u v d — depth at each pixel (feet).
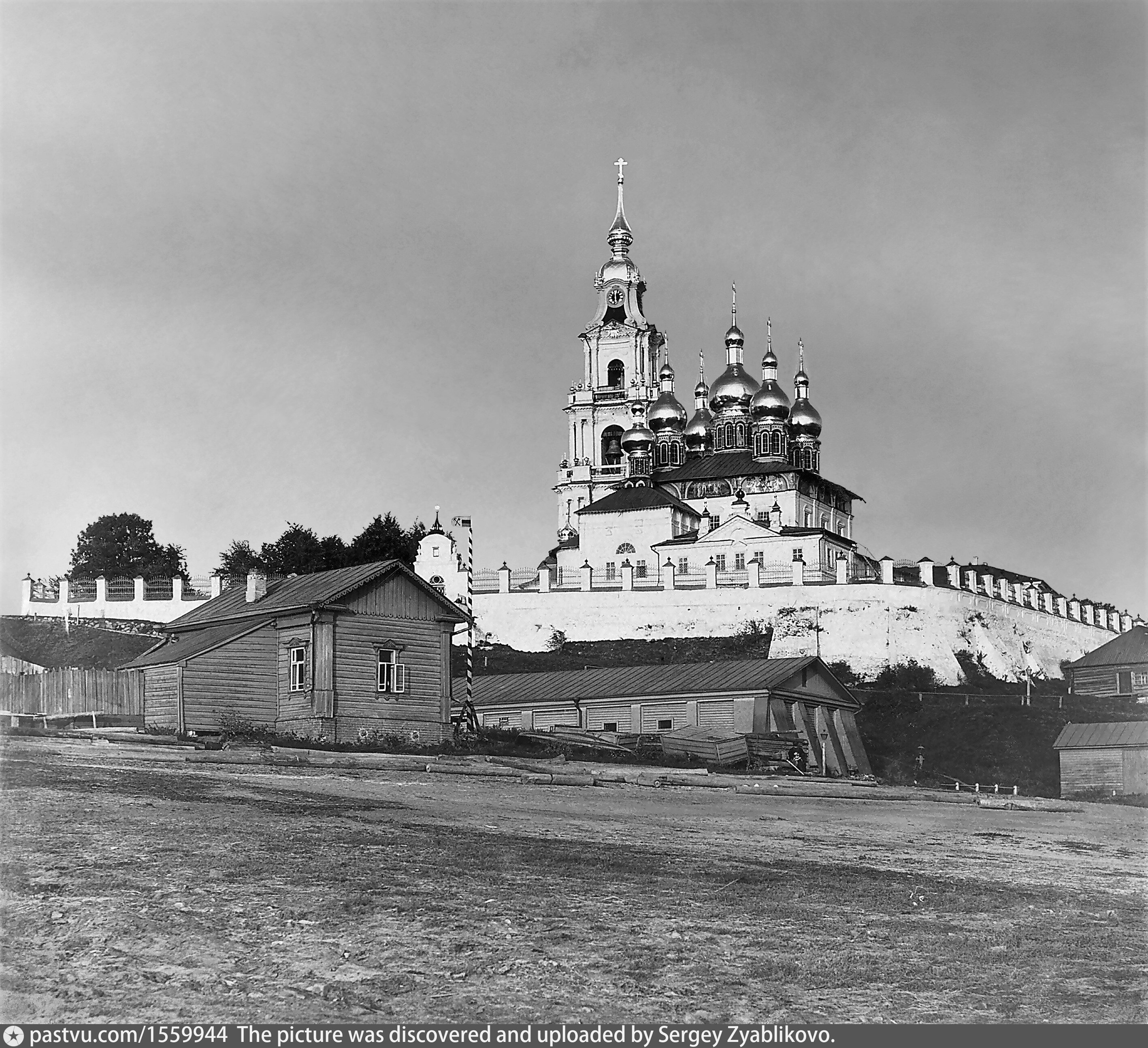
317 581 185.57
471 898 82.99
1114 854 116.06
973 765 248.11
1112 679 293.02
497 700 229.04
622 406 517.55
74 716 177.06
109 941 72.02
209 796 113.09
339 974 68.80
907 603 329.93
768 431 448.24
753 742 197.16
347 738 174.50
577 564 411.13
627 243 532.32
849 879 96.02
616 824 116.37
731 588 338.54
